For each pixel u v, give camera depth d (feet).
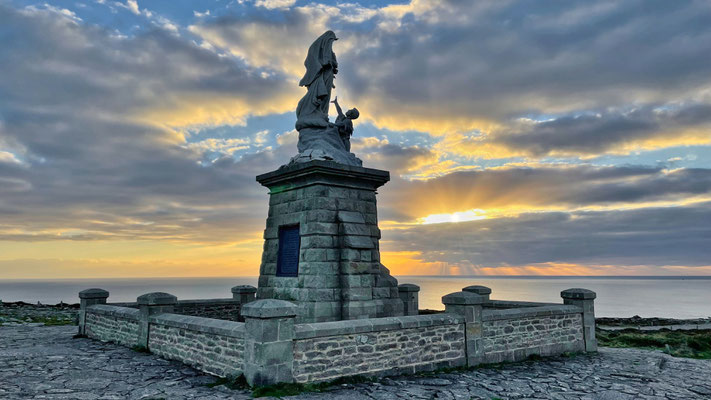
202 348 34.37
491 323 39.96
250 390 28.27
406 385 31.27
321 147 47.42
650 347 57.57
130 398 27.20
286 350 29.19
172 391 28.55
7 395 27.71
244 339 29.91
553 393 30.45
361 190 46.73
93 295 53.16
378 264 45.75
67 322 69.00
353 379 31.50
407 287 57.62
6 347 44.29
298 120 50.65
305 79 51.98
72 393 28.19
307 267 42.19
